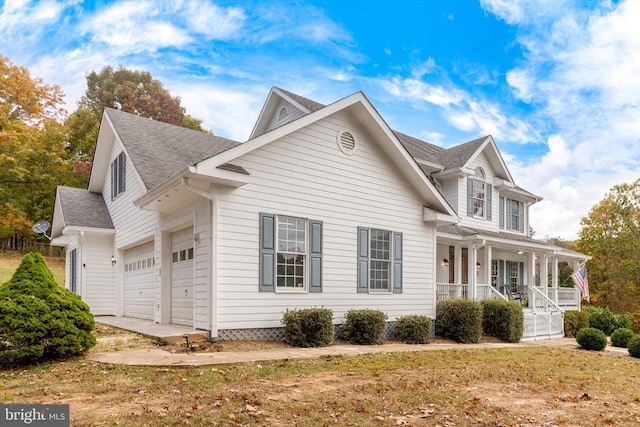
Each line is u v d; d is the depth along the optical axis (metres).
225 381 6.46
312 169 11.67
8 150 24.98
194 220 10.74
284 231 11.10
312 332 10.48
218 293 9.78
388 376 7.45
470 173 19.28
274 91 16.56
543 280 21.23
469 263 17.36
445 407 5.78
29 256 8.36
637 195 32.59
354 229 12.47
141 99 35.34
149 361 7.51
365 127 12.91
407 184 13.98
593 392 7.32
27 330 7.29
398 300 13.36
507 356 10.88
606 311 21.25
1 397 5.46
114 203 17.06
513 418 5.49
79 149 33.22
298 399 5.75
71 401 5.36
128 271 16.11
